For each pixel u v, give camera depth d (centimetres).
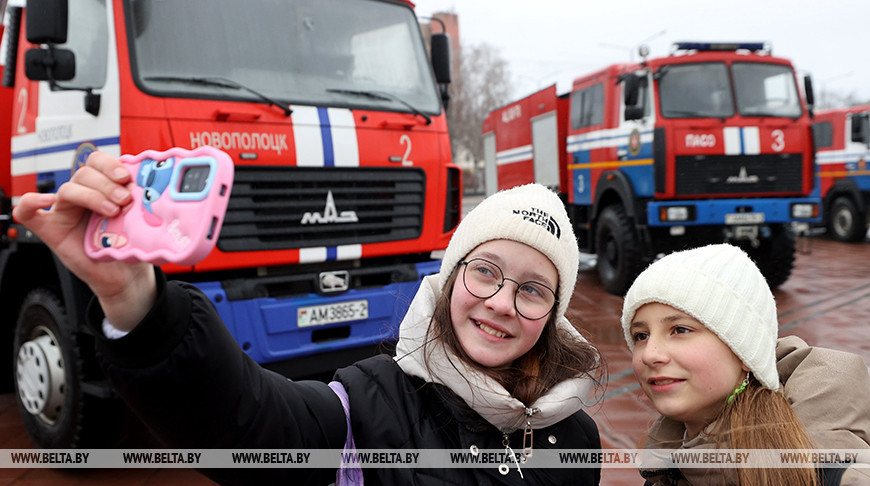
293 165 361
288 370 359
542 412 136
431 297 150
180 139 332
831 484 121
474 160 4619
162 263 93
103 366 108
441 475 131
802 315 690
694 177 756
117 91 326
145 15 341
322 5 410
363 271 390
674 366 137
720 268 139
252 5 382
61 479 355
